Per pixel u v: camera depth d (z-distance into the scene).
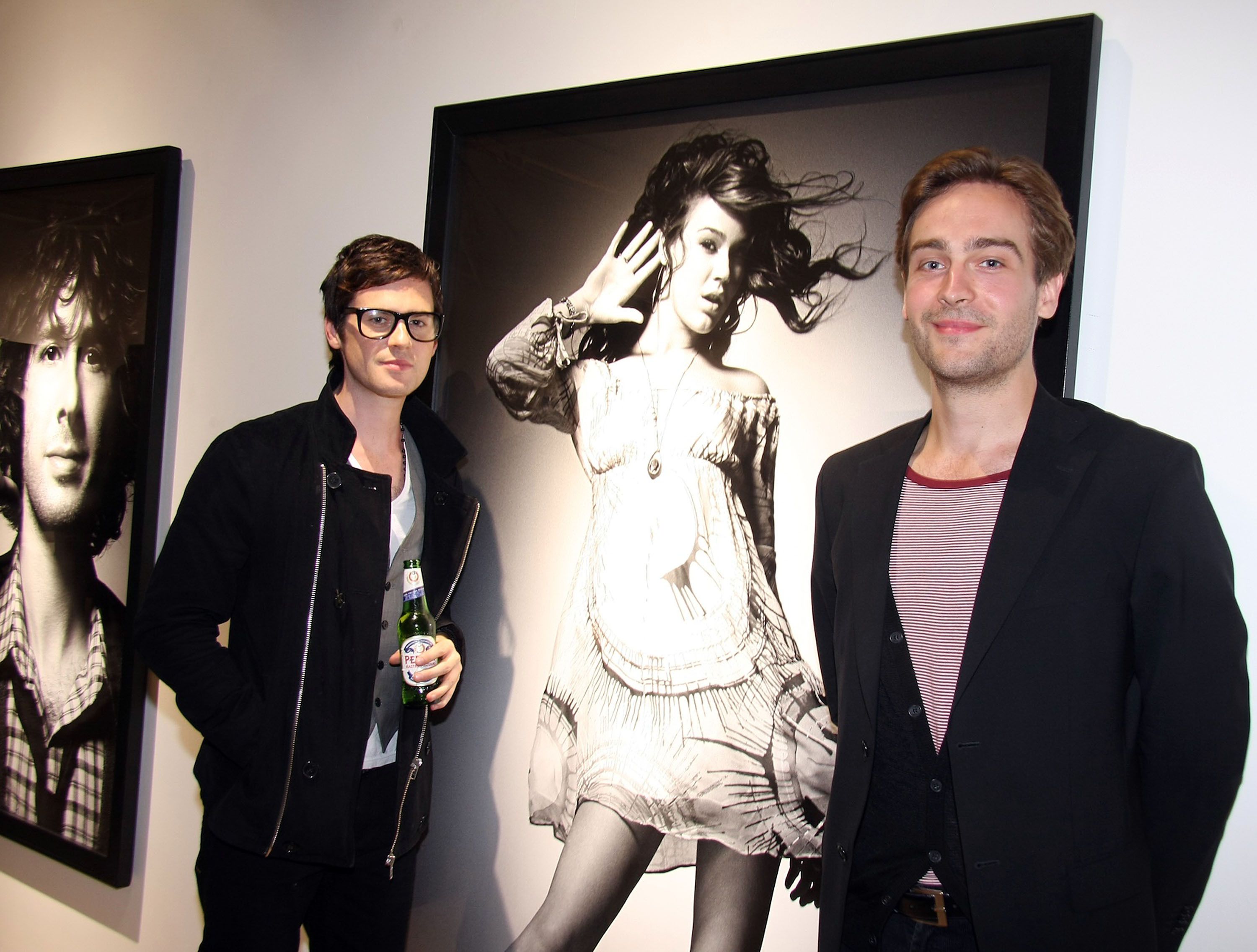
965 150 1.19
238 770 1.55
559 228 1.72
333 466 1.54
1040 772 1.06
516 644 1.73
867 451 1.34
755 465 1.51
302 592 1.51
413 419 1.71
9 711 2.50
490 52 1.85
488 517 1.77
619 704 1.60
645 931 1.55
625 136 1.66
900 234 1.26
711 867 1.50
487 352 1.79
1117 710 1.07
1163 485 1.06
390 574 1.61
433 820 1.80
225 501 1.52
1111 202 1.29
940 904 1.15
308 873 1.58
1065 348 1.26
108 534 2.28
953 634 1.15
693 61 1.63
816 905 1.42
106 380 2.31
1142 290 1.27
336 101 2.04
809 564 1.46
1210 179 1.23
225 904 1.54
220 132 2.21
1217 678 1.02
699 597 1.54
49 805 2.39
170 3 2.31
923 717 1.16
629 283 1.64
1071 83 1.27
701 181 1.58
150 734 2.24
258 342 2.12
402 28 1.96
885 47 1.41
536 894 1.67
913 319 1.17
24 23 2.61
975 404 1.18
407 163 1.94
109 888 2.31
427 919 1.79
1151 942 1.07
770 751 1.47
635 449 1.62
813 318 1.47
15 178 2.52
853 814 1.20
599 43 1.73
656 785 1.55
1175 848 1.08
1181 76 1.25
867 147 1.43
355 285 1.54
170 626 1.49
